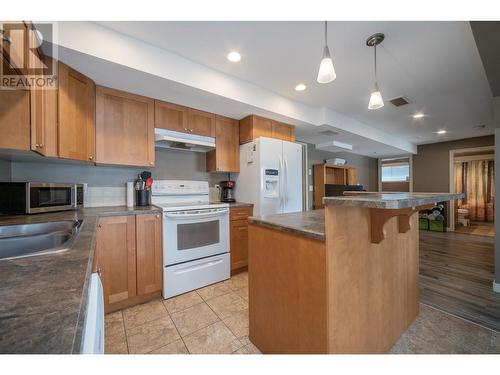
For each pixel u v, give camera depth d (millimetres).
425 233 5129
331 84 2441
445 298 2111
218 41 1739
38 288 533
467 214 6332
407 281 1652
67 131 1643
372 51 1854
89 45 1523
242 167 2947
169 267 2125
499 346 1459
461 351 1411
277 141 2846
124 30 1620
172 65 1885
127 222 1939
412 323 1712
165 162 2764
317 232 1037
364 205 845
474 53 1884
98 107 1968
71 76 1677
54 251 807
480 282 2461
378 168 6648
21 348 342
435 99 2830
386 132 4508
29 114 1348
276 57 1946
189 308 1941
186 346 1481
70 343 360
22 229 1318
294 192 3008
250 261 1482
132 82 1925
